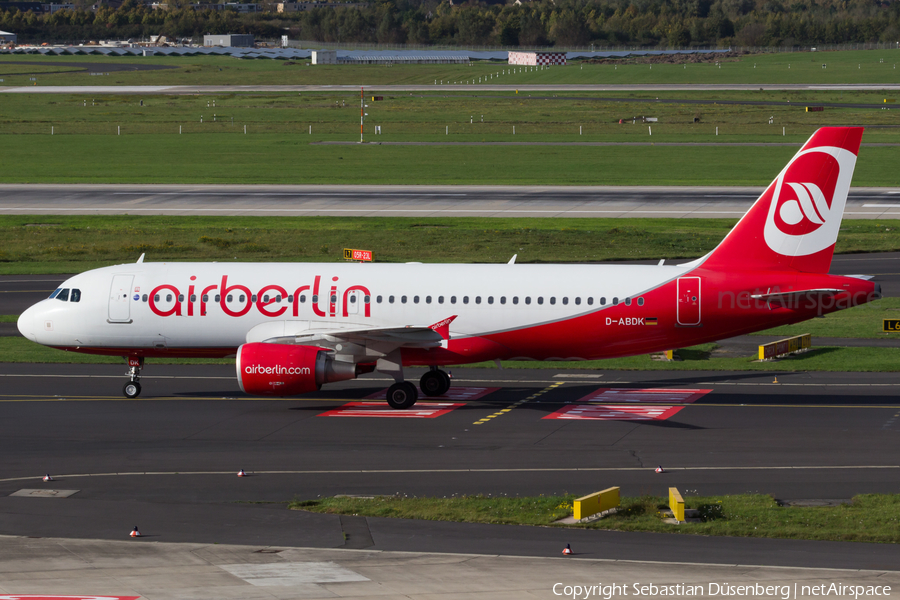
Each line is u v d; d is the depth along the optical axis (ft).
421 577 273.75
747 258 506.89
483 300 515.91
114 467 407.85
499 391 556.51
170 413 504.43
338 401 534.37
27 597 255.09
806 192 496.23
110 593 258.98
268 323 522.88
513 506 350.23
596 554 296.30
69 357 648.79
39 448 436.76
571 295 511.81
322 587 264.52
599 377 594.65
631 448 437.58
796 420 486.79
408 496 370.53
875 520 331.36
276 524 330.34
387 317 519.19
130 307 529.04
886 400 530.68
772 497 363.35
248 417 497.05
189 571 279.28
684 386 568.82
